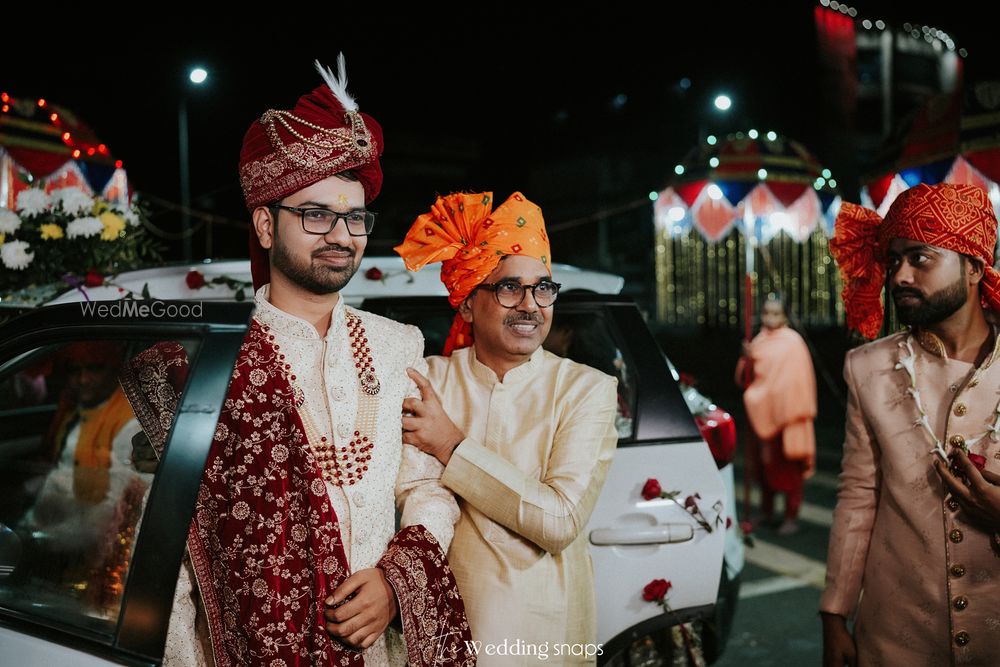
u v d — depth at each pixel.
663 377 2.62
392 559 1.47
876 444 1.85
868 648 1.79
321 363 1.54
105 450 1.72
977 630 1.63
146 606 1.32
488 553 1.70
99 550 1.55
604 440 1.79
